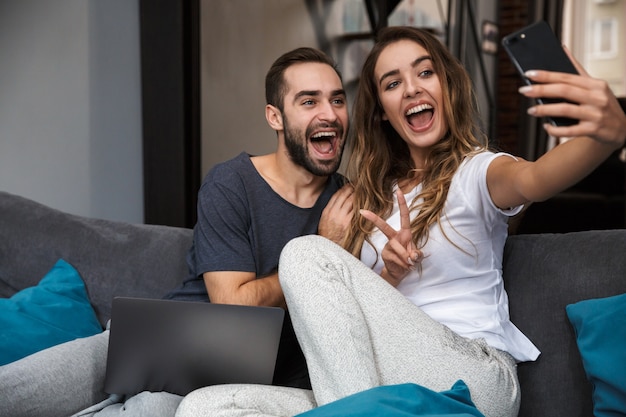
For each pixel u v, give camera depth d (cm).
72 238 257
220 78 406
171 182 365
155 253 251
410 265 196
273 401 184
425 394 167
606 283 202
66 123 356
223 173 228
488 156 206
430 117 224
